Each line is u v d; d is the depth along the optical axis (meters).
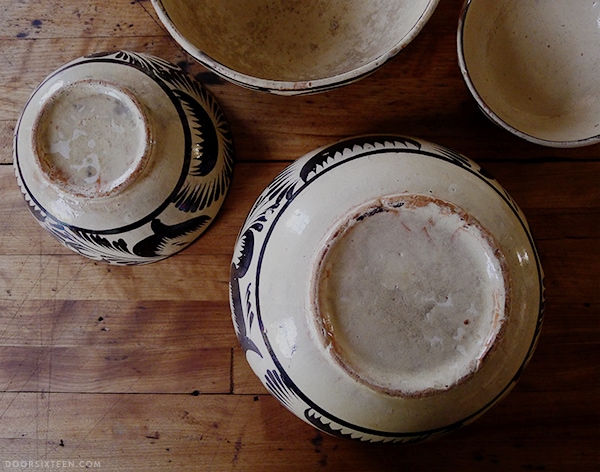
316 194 0.35
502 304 0.33
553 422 0.46
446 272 0.33
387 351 0.33
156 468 0.47
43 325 0.48
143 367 0.48
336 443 0.47
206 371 0.48
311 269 0.33
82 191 0.39
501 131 0.47
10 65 0.49
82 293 0.48
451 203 0.33
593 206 0.47
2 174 0.49
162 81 0.42
